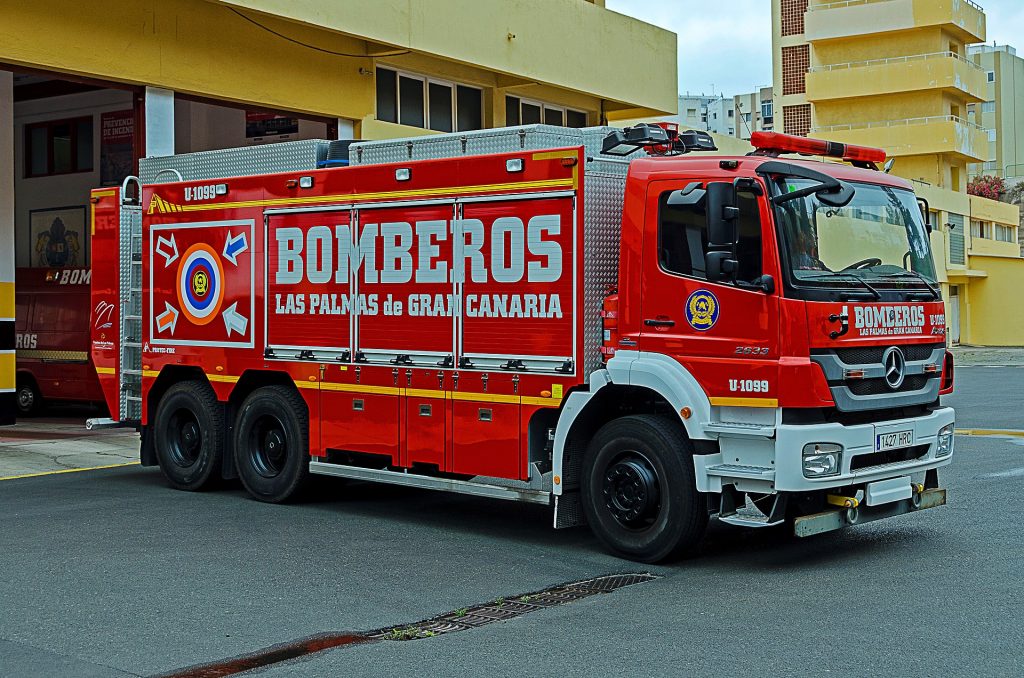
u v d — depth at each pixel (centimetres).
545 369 909
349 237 1052
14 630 691
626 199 875
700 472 827
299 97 1869
